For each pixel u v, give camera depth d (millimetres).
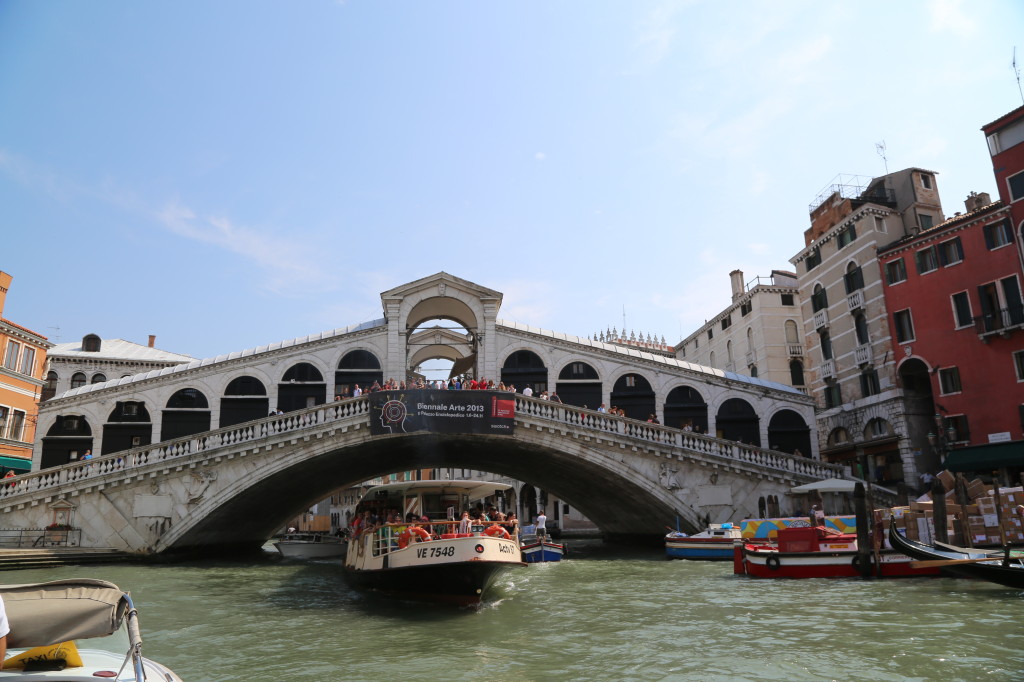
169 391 29094
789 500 25531
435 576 12898
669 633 9953
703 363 46906
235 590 16109
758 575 16250
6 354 29547
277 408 29422
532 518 45500
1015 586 12625
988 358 23250
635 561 22531
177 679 5664
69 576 18484
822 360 30797
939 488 14898
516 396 24969
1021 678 7129
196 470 23438
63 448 28734
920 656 8062
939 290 24969
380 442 25078
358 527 17359
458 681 7570
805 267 32312
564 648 9141
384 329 30438
